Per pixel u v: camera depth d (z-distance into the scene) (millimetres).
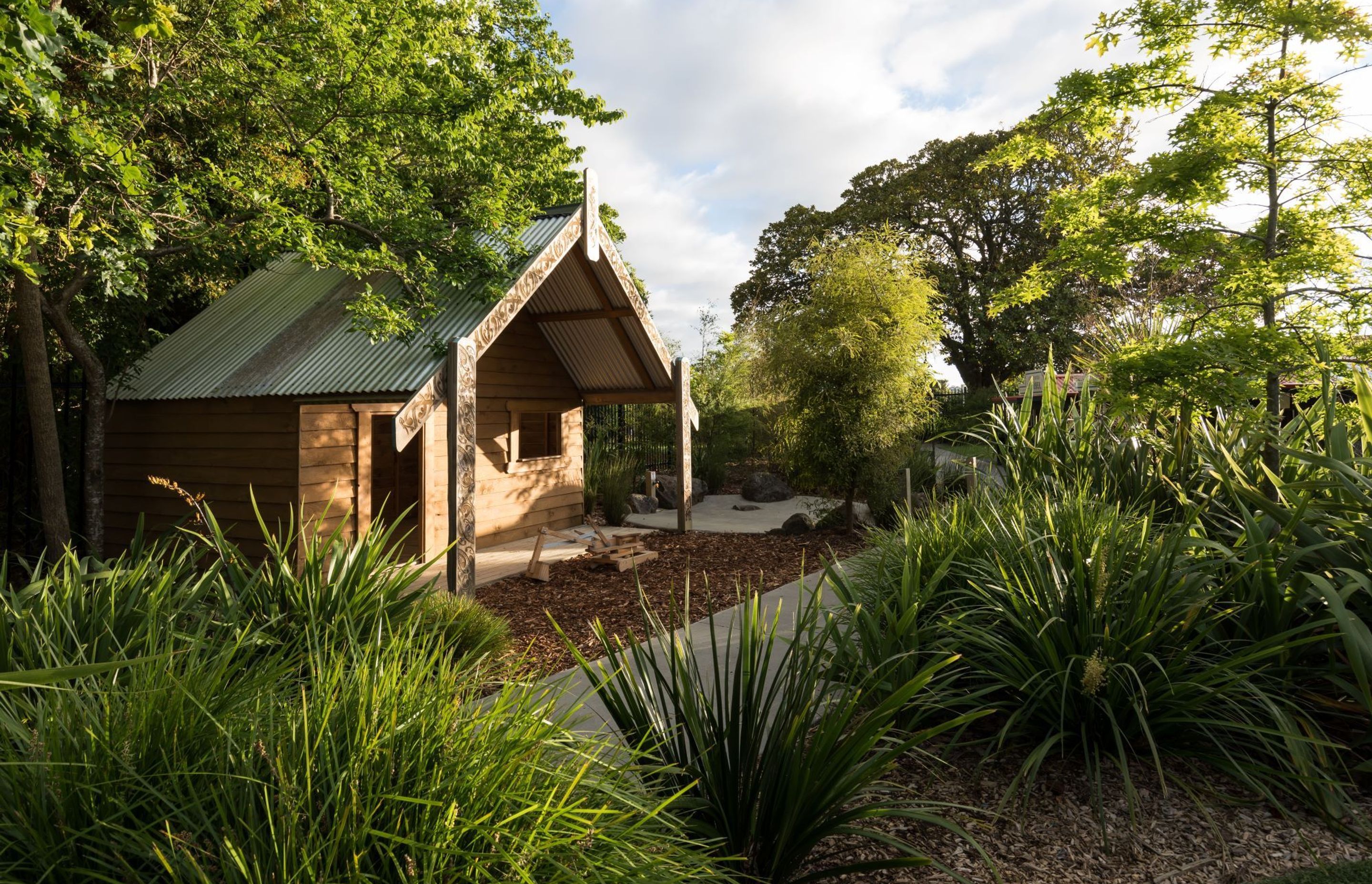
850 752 2852
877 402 12234
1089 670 3537
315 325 10969
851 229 36875
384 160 10570
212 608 4426
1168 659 3961
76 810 2004
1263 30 6805
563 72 14984
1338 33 6340
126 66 7137
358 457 10672
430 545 11469
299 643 3812
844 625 5355
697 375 22703
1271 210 7164
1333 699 4027
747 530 14102
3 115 5859
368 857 1930
